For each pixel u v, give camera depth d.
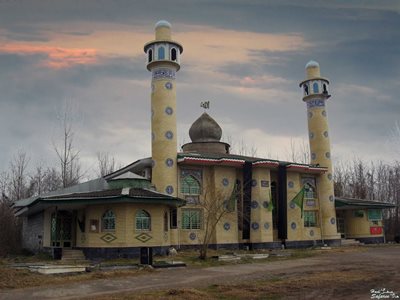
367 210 45.34
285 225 38.00
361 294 14.02
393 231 56.59
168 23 36.12
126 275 19.84
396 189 60.25
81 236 29.36
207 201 34.59
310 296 13.90
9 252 36.53
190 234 34.16
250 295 14.29
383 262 24.36
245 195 36.16
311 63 44.62
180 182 34.81
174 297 13.85
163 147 33.78
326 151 42.81
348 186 64.12
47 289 16.12
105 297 14.15
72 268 20.55
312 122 43.66
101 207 28.11
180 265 23.48
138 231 27.70
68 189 32.88
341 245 41.69
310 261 25.95
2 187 52.25
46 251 30.97
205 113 43.22
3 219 41.75
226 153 42.16
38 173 54.66
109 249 27.22
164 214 29.61
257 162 36.28
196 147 41.25
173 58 35.47
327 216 41.69
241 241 35.84
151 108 35.16
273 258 28.53
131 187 29.81
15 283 17.25
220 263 25.31
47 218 31.70
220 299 13.70
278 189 38.78
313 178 42.41
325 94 43.81
